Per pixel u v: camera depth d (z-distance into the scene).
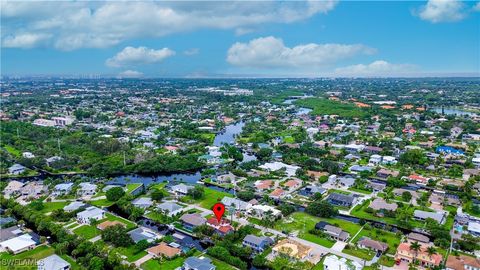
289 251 175.12
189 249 184.50
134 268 165.25
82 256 175.00
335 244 192.12
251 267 175.12
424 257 169.25
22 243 185.12
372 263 172.75
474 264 161.00
